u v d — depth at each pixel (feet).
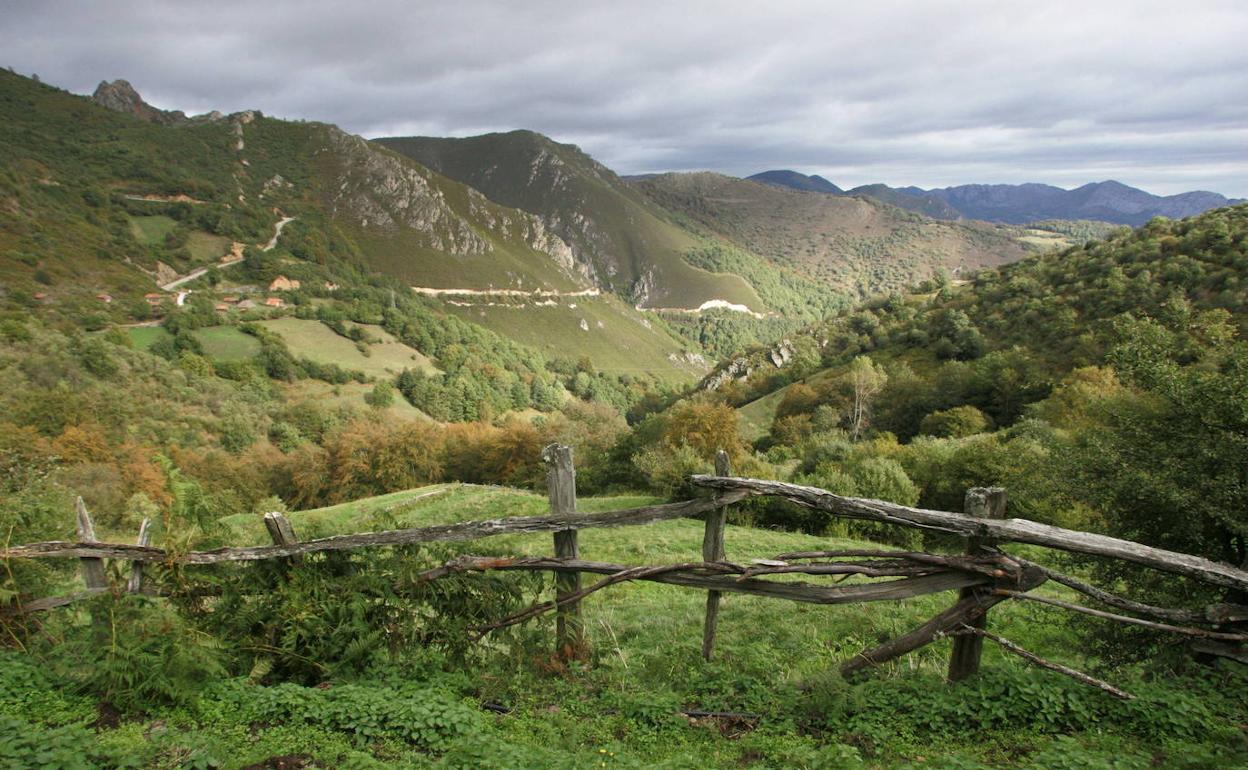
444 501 127.75
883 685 18.89
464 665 21.56
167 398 296.51
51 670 18.79
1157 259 299.79
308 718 17.03
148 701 17.47
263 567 21.95
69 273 489.26
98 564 22.08
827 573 19.97
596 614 36.09
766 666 23.22
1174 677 18.85
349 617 21.29
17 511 22.93
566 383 651.66
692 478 21.03
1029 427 111.65
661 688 19.90
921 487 111.65
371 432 255.29
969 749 16.01
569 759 14.73
